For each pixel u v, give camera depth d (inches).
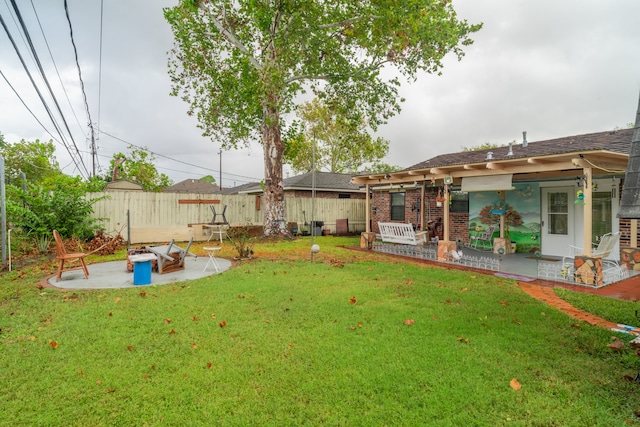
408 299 209.9
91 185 535.2
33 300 206.4
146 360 128.7
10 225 396.8
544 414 97.4
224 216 588.4
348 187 845.2
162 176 1300.4
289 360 128.8
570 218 388.2
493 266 325.4
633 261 313.1
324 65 538.9
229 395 106.9
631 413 97.6
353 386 111.3
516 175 394.9
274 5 455.2
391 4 387.2
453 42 486.6
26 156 1037.8
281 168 555.8
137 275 251.0
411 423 93.4
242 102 531.2
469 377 116.6
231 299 208.8
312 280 261.9
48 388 110.2
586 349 139.6
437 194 544.7
